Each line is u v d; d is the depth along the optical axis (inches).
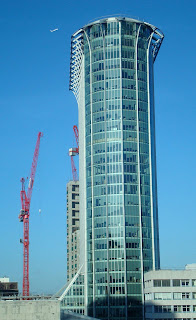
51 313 4217.5
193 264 7047.2
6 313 4197.8
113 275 7844.5
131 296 7736.2
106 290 7815.0
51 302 4237.2
